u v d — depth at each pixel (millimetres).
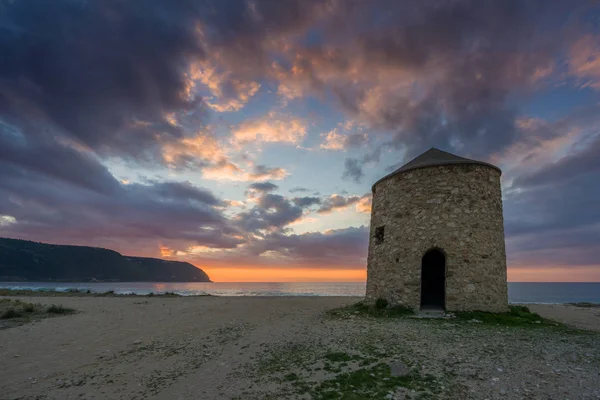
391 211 14680
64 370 8039
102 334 11594
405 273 13484
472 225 13055
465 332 9695
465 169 13578
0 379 7504
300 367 7379
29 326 13008
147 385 6980
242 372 7383
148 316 15250
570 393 5586
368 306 14586
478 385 6020
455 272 12727
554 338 9102
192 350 9344
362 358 7641
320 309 16609
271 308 17312
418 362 7203
